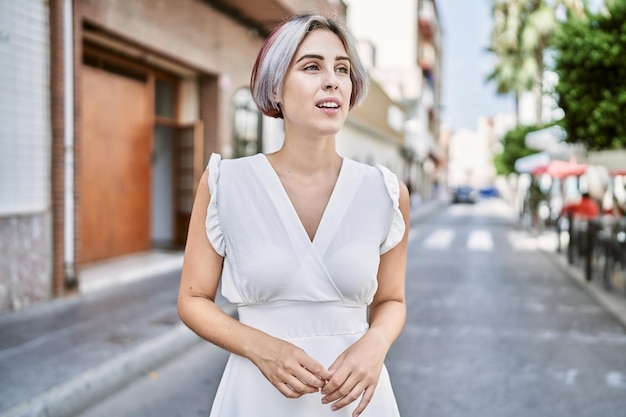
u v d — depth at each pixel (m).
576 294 8.52
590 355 5.44
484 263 11.87
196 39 9.73
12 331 5.41
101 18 7.41
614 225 8.95
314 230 1.35
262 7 10.70
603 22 8.45
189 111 10.75
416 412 4.05
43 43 6.54
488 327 6.48
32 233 6.46
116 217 9.03
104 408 4.04
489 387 4.56
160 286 7.68
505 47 30.69
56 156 6.70
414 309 7.41
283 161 1.40
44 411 3.69
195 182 10.54
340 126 1.35
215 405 1.40
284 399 1.33
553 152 12.41
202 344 5.71
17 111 6.24
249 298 1.32
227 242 1.34
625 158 8.73
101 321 5.82
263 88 1.38
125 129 9.10
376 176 1.40
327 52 1.34
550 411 4.09
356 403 1.37
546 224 19.88
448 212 33.69
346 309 1.34
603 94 8.45
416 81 37.72
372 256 1.35
